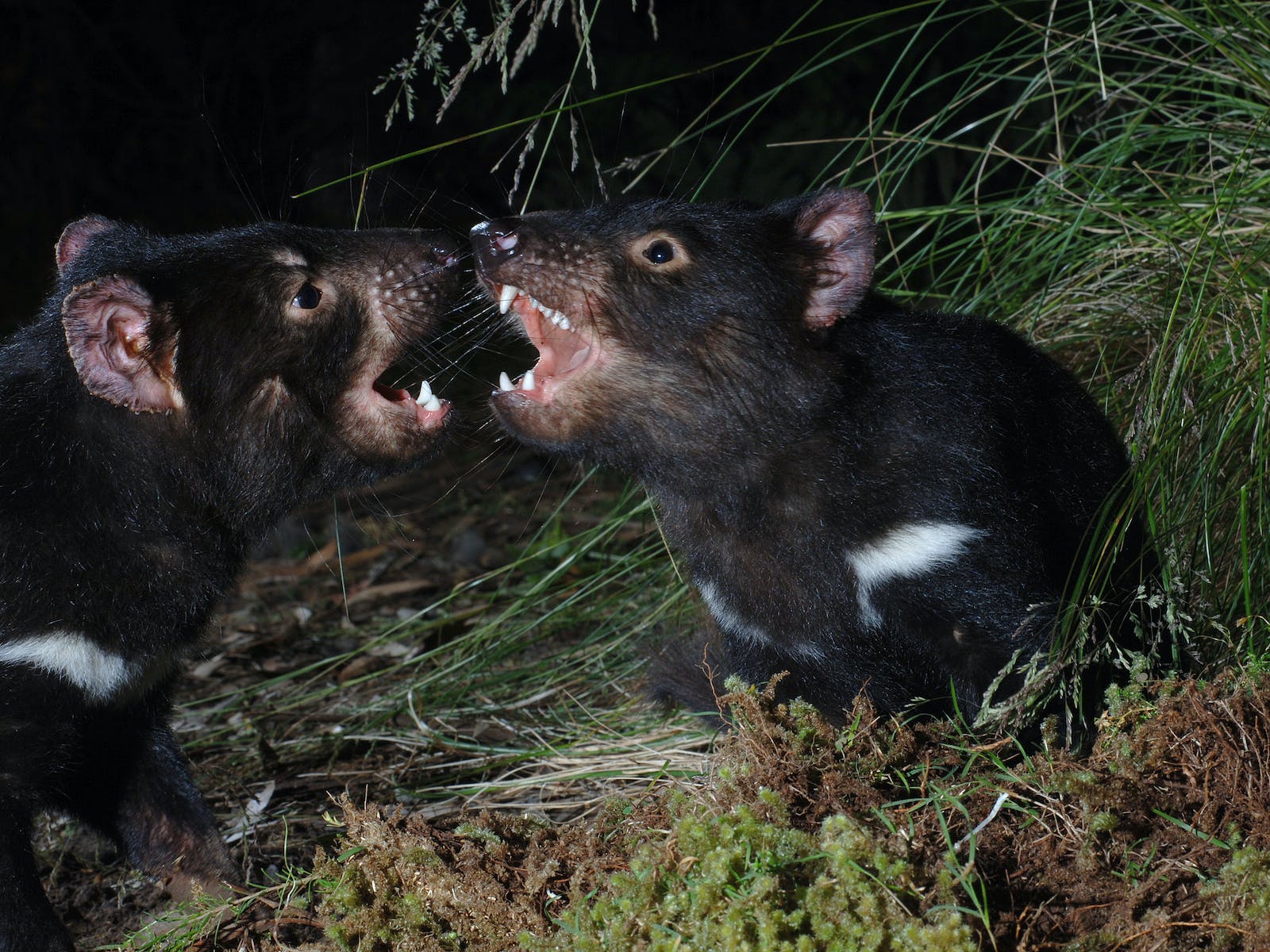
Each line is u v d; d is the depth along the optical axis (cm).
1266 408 322
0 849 277
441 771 374
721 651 339
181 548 306
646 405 286
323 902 251
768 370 282
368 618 522
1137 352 398
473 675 438
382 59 929
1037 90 491
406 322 325
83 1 1064
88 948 299
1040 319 405
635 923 218
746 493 291
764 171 686
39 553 287
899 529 282
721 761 261
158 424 298
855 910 209
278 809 359
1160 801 238
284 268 310
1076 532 298
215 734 416
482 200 777
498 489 658
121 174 1082
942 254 467
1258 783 238
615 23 836
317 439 319
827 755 253
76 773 306
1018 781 244
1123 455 326
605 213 290
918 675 299
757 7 819
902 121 680
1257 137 391
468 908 238
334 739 400
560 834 257
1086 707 288
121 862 341
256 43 1034
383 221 522
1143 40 432
